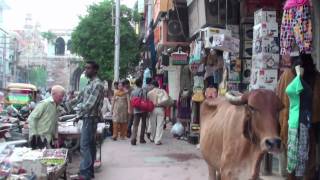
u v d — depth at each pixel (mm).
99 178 8992
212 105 6223
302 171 6008
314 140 6309
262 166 7977
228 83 10555
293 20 6293
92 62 8609
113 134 15328
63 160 7270
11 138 10594
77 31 35188
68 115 12156
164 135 16438
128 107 15430
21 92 20781
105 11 34938
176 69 19406
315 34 6523
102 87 8664
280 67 8133
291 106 6000
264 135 4395
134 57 35156
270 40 8180
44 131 8367
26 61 68250
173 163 10617
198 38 12930
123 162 10773
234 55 10570
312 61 6258
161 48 18656
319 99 6207
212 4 11883
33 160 6395
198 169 9852
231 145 4910
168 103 14039
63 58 69375
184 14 16266
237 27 11242
